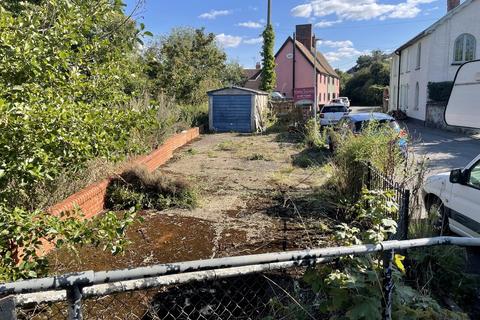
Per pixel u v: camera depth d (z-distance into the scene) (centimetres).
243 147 1521
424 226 464
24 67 298
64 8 349
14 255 330
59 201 559
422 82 2659
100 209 680
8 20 310
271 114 2319
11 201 327
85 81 387
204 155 1337
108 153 343
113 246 287
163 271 190
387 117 1156
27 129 261
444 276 398
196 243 548
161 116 1259
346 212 648
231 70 4469
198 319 357
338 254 228
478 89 335
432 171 1070
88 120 303
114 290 213
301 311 324
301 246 534
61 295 233
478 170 489
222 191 838
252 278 421
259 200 765
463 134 1953
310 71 4462
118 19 432
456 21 2441
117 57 421
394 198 489
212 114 2188
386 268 244
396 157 657
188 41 2856
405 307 271
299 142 1641
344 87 6844
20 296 226
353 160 695
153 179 737
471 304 386
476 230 478
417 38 2658
